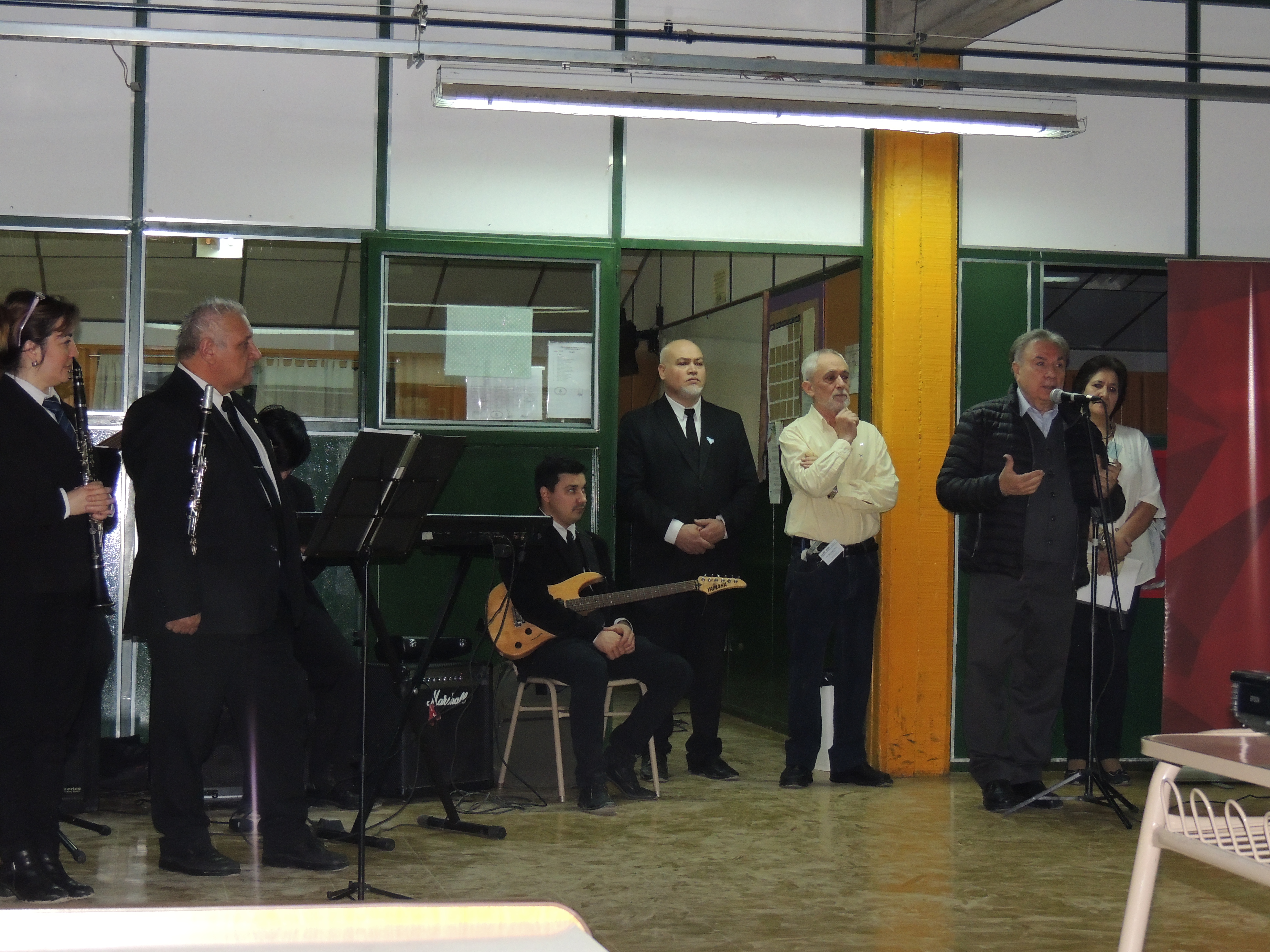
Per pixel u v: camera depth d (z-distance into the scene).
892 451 5.62
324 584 5.25
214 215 5.26
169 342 5.25
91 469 3.44
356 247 5.39
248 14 4.99
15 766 3.36
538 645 4.84
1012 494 4.64
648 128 5.57
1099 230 5.85
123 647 5.09
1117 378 5.31
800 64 5.09
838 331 6.18
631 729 5.04
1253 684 2.01
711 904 3.54
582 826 4.52
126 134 5.20
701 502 5.44
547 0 5.44
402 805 4.78
